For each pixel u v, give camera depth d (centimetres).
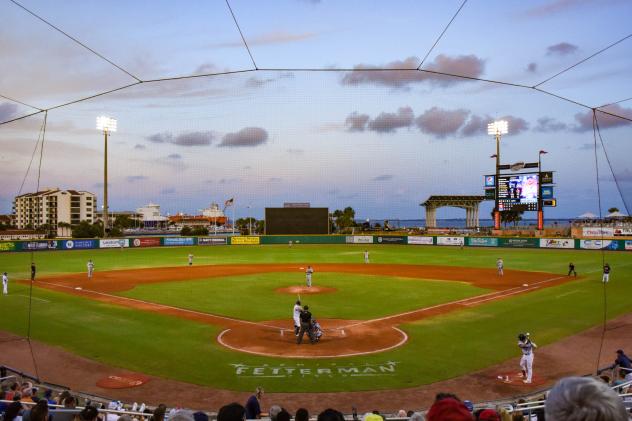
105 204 7500
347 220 10662
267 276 4284
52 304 2955
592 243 6662
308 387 1565
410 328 2323
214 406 1420
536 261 5472
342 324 2412
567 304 2931
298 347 2012
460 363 1797
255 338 2155
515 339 2122
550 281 3931
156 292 3412
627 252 6334
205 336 2188
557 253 6406
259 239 8525
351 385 1582
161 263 5409
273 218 8550
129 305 2927
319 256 6303
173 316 2611
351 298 3155
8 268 4875
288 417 664
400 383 1599
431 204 8881
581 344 2044
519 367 1753
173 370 1725
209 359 1850
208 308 2833
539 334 2206
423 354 1906
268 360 1839
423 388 1556
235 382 1609
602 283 3791
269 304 2956
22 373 1551
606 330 2277
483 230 7919
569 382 205
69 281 3969
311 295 3275
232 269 4831
